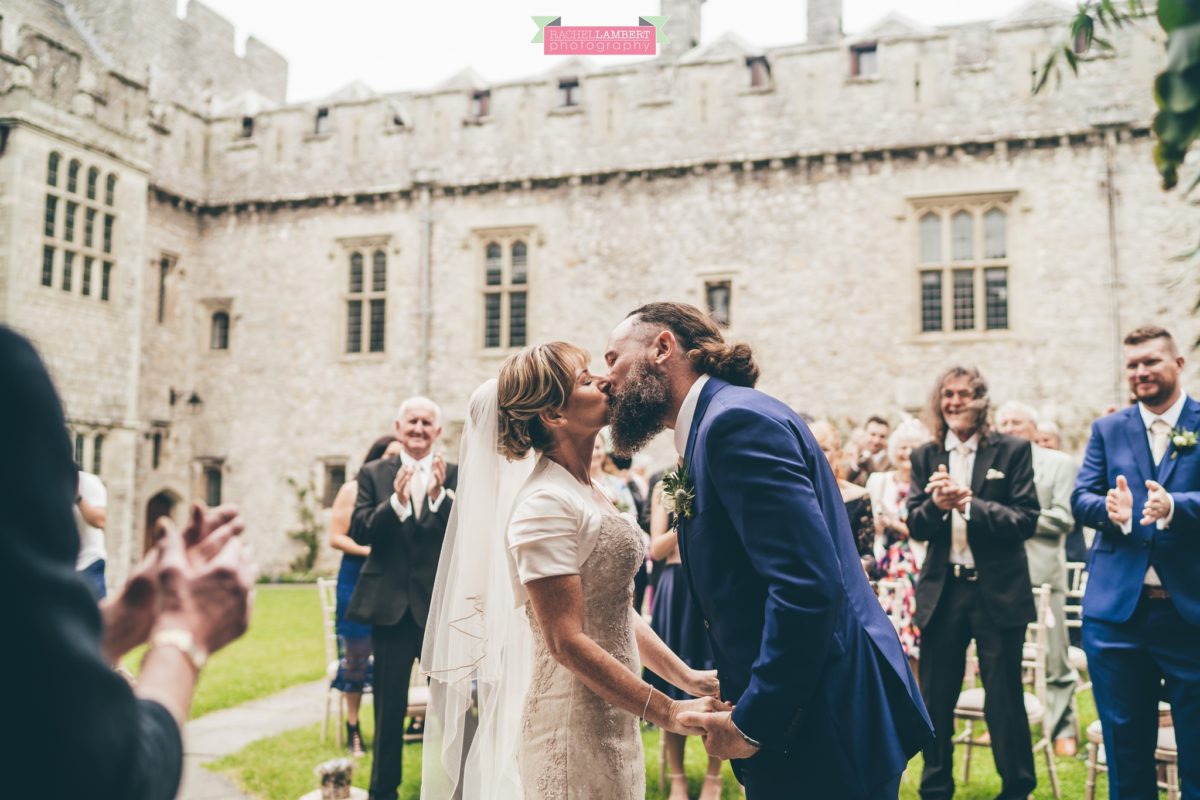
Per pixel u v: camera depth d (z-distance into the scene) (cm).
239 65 2347
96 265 1586
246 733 604
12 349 89
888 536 554
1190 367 1356
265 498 1808
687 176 1622
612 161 1656
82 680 81
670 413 233
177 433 1859
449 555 316
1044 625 470
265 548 1797
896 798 205
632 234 1644
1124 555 356
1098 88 1429
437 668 305
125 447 1631
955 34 1716
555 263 1681
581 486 246
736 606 212
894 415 1497
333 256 1812
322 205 1827
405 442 463
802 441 217
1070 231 1439
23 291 1437
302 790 469
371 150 1798
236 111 1994
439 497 449
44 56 1490
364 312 1797
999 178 1475
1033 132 1454
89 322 1566
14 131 1433
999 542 407
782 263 1566
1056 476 527
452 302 1736
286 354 1825
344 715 655
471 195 1736
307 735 588
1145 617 347
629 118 1653
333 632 625
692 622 461
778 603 193
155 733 94
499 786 277
